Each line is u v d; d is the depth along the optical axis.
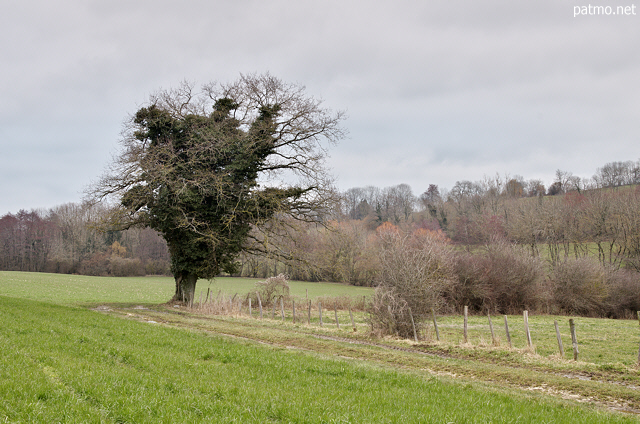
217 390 8.40
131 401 7.16
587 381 12.34
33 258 93.56
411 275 21.20
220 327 21.75
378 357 15.08
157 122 30.45
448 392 9.75
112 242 97.31
